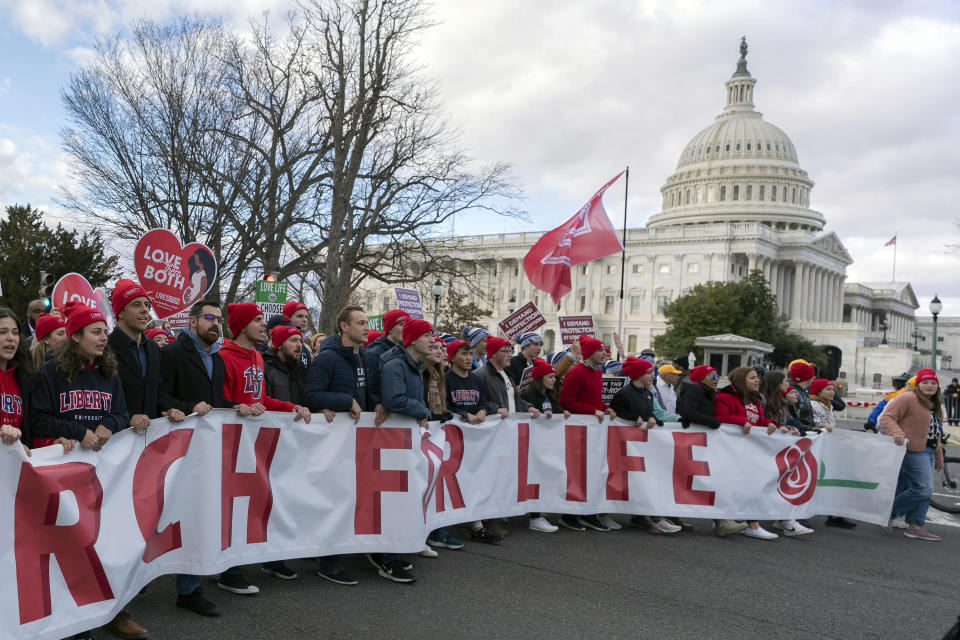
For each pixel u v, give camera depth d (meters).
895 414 9.44
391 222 27.92
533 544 7.96
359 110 26.34
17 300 32.72
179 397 5.70
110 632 5.11
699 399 8.94
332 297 25.83
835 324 113.75
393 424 6.55
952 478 14.95
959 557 8.49
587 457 8.69
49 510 4.59
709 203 133.00
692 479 8.87
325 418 6.31
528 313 13.23
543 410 8.72
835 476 9.73
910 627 5.96
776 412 9.33
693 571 7.19
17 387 4.69
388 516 6.47
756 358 56.38
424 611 5.70
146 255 8.46
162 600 5.74
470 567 6.97
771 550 8.30
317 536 6.24
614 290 115.25
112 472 4.99
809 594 6.66
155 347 5.50
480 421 7.86
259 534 5.96
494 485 8.06
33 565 4.51
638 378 8.88
